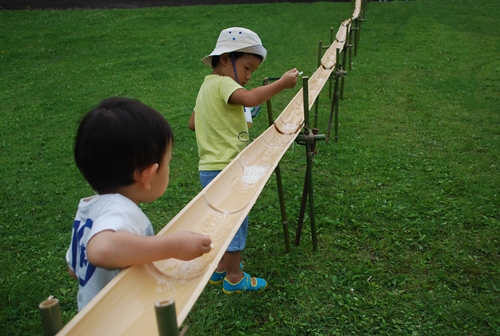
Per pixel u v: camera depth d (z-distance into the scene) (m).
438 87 8.35
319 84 4.79
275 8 18.77
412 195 4.29
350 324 2.74
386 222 3.85
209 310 2.88
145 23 16.59
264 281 3.12
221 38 2.74
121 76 10.39
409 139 5.90
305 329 2.73
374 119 6.77
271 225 3.91
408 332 2.66
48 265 3.47
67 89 9.43
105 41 14.31
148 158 1.43
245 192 2.41
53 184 4.96
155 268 1.53
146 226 1.49
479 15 15.65
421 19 15.49
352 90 8.41
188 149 5.90
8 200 4.59
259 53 2.73
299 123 3.52
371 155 5.35
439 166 4.97
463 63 10.15
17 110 8.09
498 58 10.39
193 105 7.95
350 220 3.91
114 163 1.40
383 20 15.70
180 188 4.78
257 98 2.61
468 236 3.57
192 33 14.95
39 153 5.94
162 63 11.50
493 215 3.85
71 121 7.34
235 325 2.78
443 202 4.11
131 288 1.37
